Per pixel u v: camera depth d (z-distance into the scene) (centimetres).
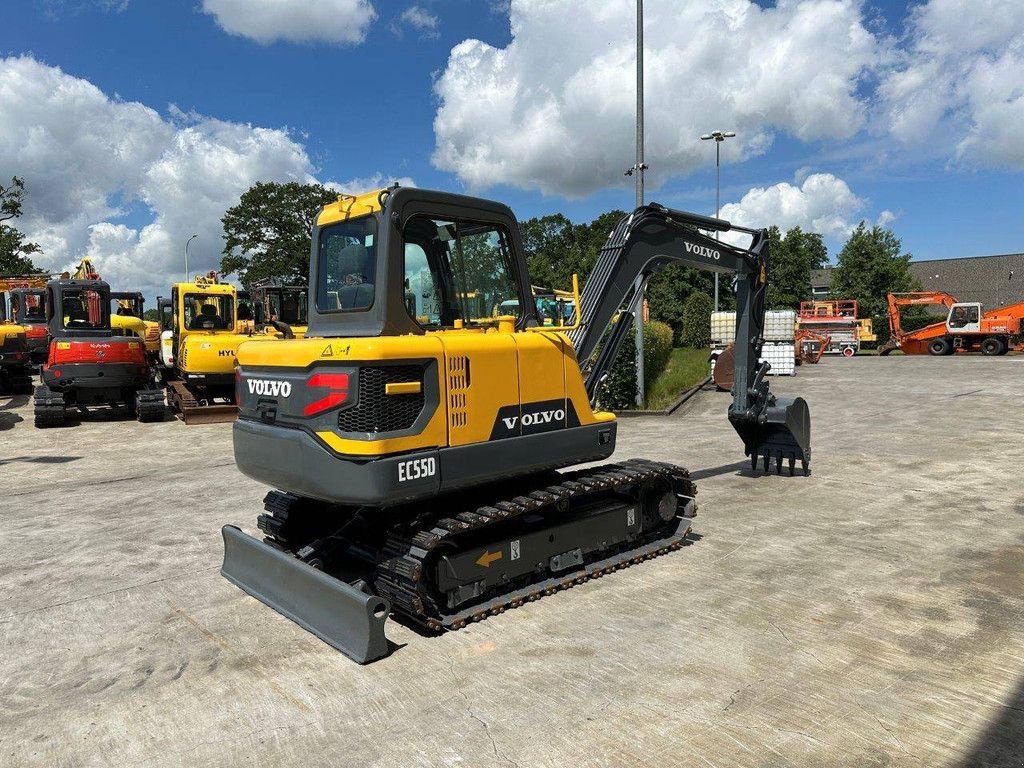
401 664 414
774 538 629
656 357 2150
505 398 491
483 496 519
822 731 333
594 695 371
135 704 377
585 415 551
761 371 845
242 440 515
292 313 1514
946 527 647
